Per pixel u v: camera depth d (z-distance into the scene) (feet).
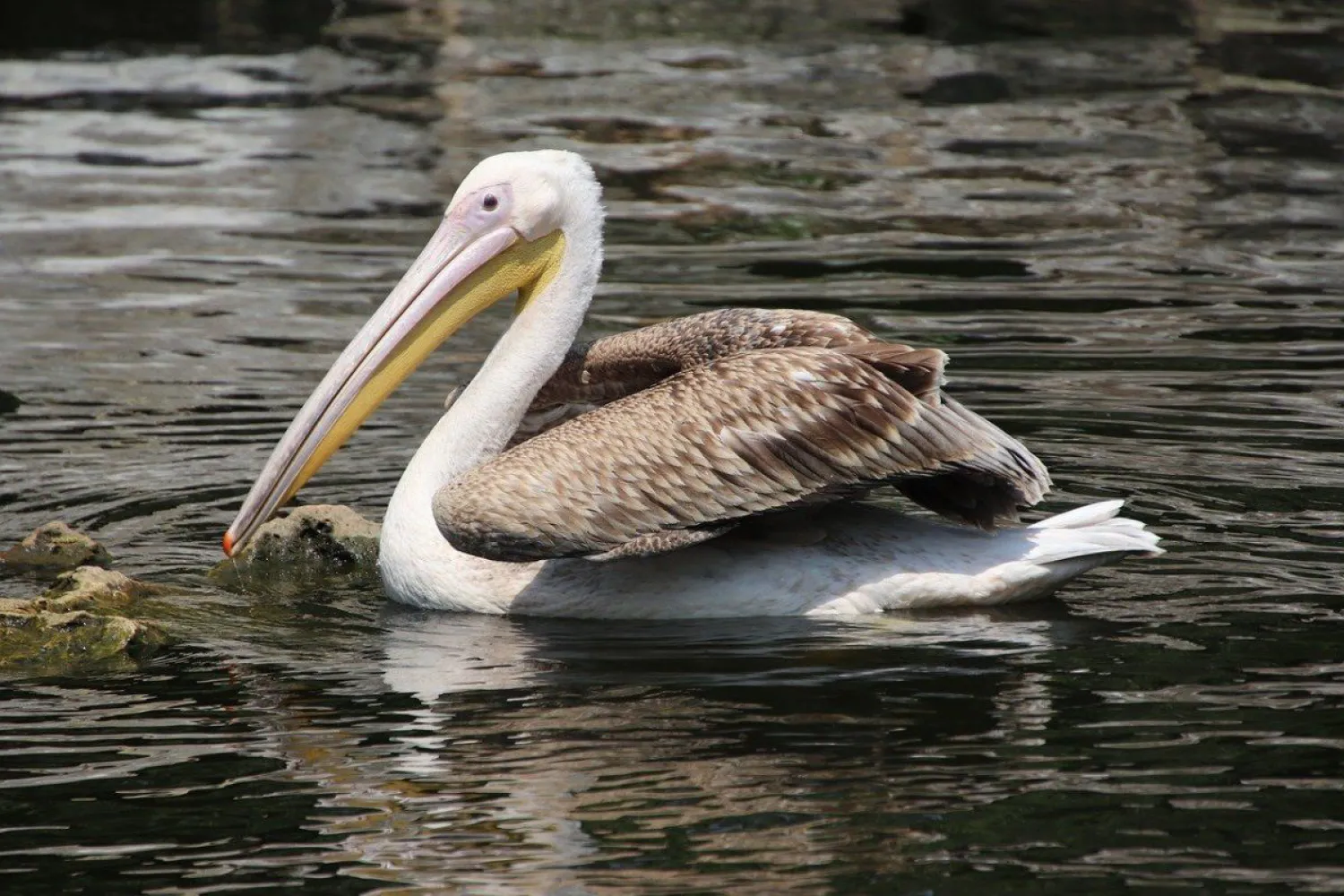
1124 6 109.70
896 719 30.14
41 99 93.81
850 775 27.73
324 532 40.70
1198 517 41.16
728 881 24.29
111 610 36.68
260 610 37.35
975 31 105.40
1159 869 24.36
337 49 104.37
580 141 83.76
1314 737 28.73
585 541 35.63
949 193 75.66
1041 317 59.57
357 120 88.48
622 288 63.52
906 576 36.40
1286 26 103.55
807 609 36.47
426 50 103.86
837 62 98.73
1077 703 30.60
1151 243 68.39
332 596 38.47
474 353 58.23
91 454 47.96
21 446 48.60
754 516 37.01
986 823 25.93
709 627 35.91
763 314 38.60
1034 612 36.04
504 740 29.60
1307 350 55.42
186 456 47.80
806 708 30.81
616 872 24.61
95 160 82.43
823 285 63.62
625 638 35.32
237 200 76.02
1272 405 50.11
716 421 35.78
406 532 37.96
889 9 111.34
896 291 62.85
